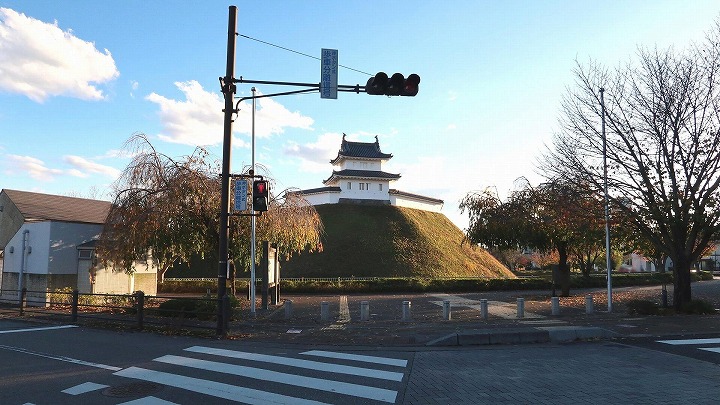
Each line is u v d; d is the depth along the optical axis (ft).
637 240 59.67
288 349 32.07
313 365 26.73
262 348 32.37
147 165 54.54
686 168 52.19
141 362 27.22
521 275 156.66
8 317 48.65
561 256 78.43
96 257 62.23
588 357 29.04
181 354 29.84
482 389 21.70
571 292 91.91
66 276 62.44
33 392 20.93
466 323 44.98
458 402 19.74
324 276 121.80
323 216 159.53
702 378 23.66
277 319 48.83
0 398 20.07
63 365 26.37
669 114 51.90
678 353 30.30
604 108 55.57
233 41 41.63
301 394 20.76
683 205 51.49
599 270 195.21
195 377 23.67
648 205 53.01
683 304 53.01
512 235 75.97
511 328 39.27
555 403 19.63
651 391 21.27
